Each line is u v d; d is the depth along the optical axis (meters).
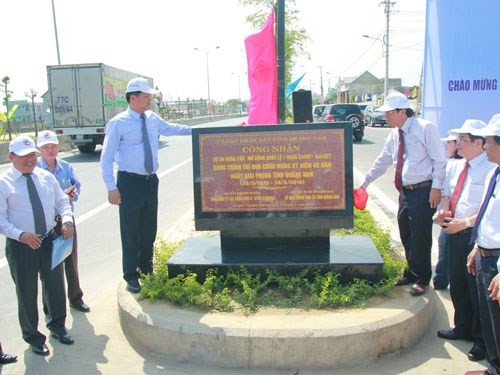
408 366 3.52
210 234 6.63
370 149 19.27
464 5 7.82
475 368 3.50
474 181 3.57
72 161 17.64
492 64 7.82
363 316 3.68
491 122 2.94
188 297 3.97
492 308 3.08
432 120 8.42
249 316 3.73
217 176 4.48
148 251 4.68
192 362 3.61
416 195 4.21
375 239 5.43
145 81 4.40
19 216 3.73
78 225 8.26
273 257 4.40
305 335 3.44
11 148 3.67
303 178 4.40
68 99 18.98
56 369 3.64
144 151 4.41
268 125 4.39
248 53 6.11
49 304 4.01
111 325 4.33
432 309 4.17
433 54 8.27
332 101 84.88
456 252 3.73
